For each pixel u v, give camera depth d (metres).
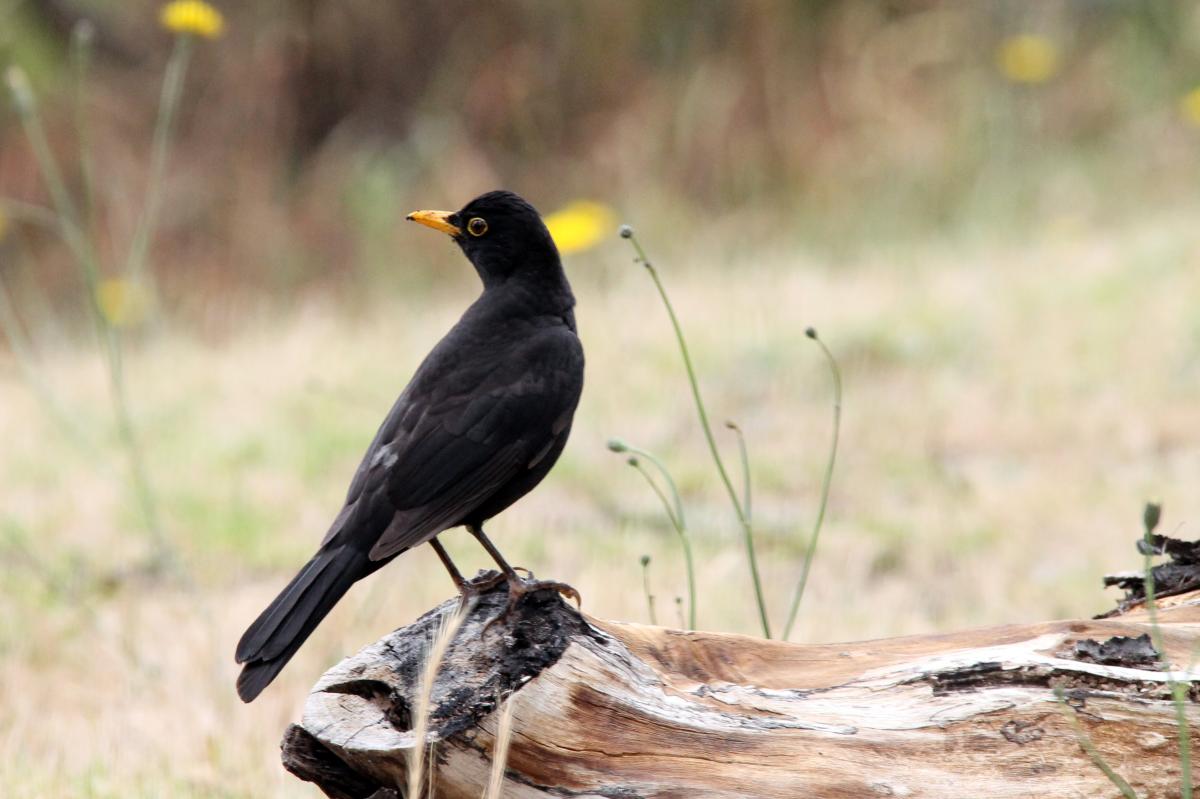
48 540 11.55
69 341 19.20
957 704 5.59
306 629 5.63
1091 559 10.62
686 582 10.25
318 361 16.48
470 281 20.33
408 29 22.14
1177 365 14.45
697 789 5.28
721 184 21.78
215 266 20.78
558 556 10.83
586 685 5.39
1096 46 23.23
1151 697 5.57
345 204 21.22
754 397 14.57
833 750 5.44
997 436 13.34
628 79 22.47
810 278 18.45
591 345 16.27
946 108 22.20
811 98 22.23
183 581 10.42
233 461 13.38
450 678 5.39
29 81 20.73
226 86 21.67
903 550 11.13
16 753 8.00
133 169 21.02
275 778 7.56
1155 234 18.70
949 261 19.02
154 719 8.43
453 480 6.29
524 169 22.06
